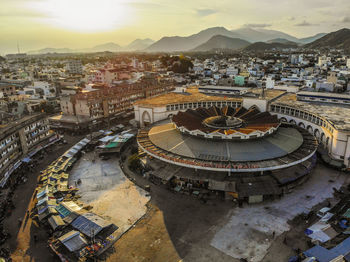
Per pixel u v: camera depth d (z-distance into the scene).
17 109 127.12
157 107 112.88
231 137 77.38
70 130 124.25
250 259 47.47
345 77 184.00
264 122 86.25
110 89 148.88
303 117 99.31
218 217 59.38
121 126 124.88
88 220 56.53
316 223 54.16
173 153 75.50
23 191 73.06
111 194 70.50
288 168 72.56
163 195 69.06
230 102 119.38
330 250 44.94
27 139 92.81
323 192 67.50
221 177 69.44
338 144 78.19
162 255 49.34
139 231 56.03
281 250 49.22
